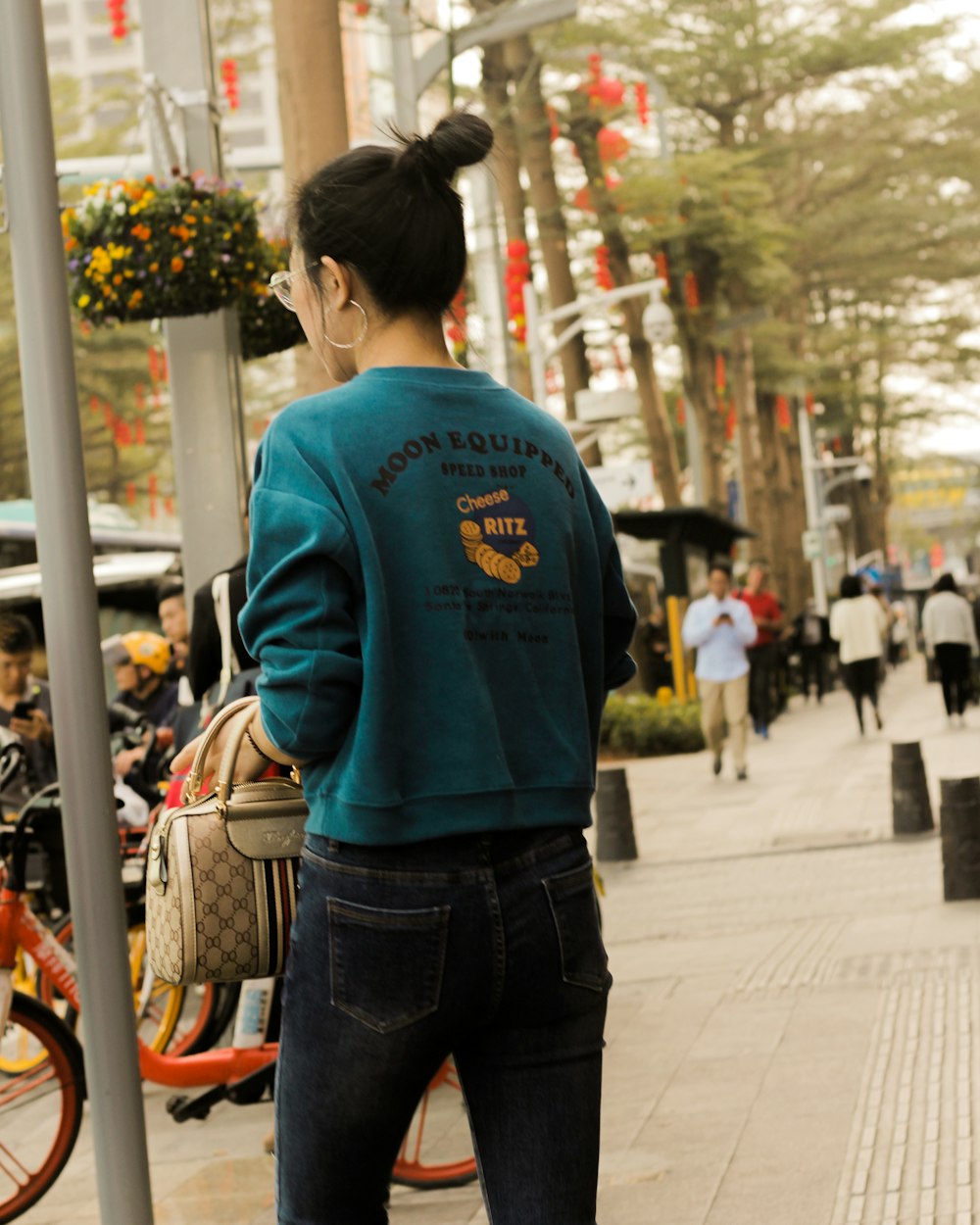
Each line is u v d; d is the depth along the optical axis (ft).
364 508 6.80
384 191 7.33
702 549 94.48
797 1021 20.53
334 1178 6.97
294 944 7.00
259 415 114.62
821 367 132.16
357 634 6.75
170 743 23.12
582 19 95.25
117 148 87.86
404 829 6.69
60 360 9.87
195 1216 15.28
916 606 257.55
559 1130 7.06
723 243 100.37
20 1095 15.39
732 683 53.11
